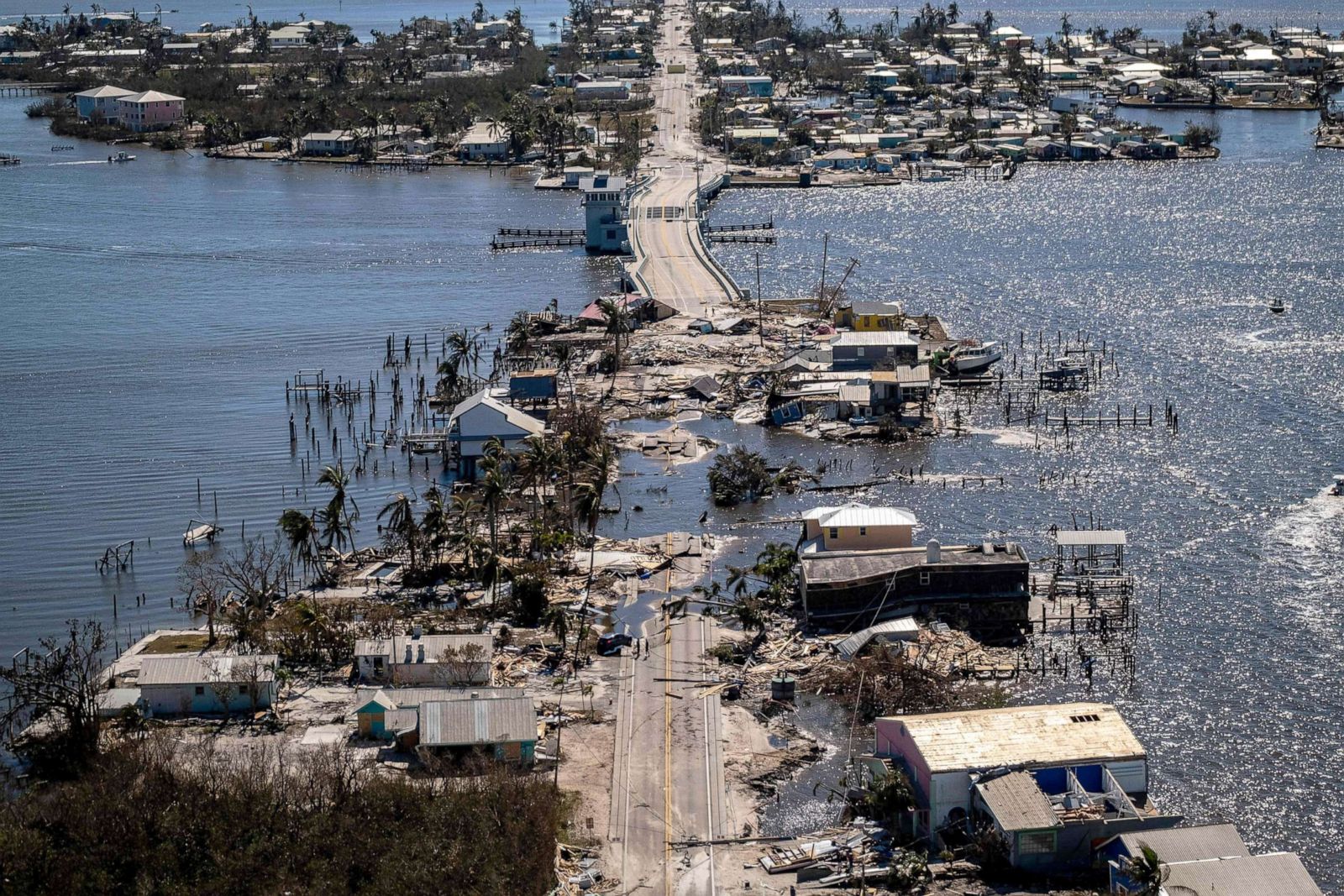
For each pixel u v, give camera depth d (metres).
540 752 181.50
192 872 159.88
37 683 189.50
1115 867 151.38
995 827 157.88
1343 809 172.50
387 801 167.75
